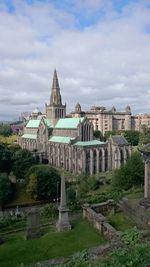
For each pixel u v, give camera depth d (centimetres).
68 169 19725
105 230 6731
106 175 17112
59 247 6297
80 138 19738
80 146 18262
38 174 12125
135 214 7631
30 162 15162
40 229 7644
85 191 12712
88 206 8044
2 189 11556
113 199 9062
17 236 7438
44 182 11994
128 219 7625
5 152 15350
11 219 9075
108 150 19275
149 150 8362
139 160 11419
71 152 19275
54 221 8512
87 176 14912
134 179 11094
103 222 6944
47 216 9075
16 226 8562
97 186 13488
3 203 11575
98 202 9600
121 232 6303
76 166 18675
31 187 12006
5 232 8012
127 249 2352
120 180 11238
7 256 6009
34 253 6091
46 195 12044
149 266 2025
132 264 2044
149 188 8481
